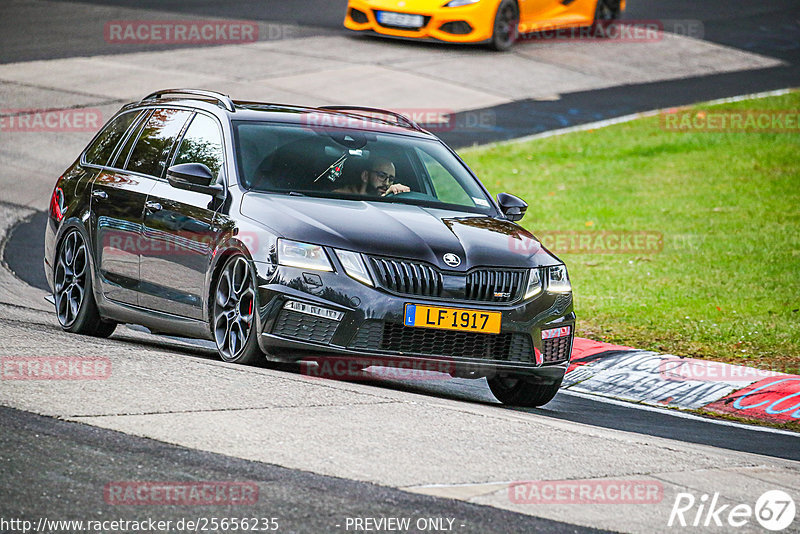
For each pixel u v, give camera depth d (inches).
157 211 1153.4
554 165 2554.1
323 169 1133.7
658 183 2456.9
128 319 1201.4
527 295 1058.7
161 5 3941.9
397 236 1032.2
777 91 3243.1
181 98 1268.5
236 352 1047.6
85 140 2482.8
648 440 920.9
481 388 1247.5
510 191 2348.7
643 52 3622.0
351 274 998.4
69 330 1268.5
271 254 1011.3
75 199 1283.2
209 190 1093.8
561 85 3181.6
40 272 1713.8
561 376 1101.7
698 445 973.8
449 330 1014.4
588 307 1641.2
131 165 1244.5
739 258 1926.7
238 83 2871.6
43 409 793.6
